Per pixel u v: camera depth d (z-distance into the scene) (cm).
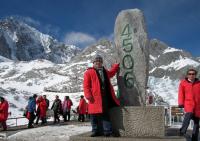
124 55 420
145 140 350
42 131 680
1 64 5522
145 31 415
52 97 2953
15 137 614
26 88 3616
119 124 390
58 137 577
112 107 395
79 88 3334
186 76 394
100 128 393
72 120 1205
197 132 393
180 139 356
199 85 386
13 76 4716
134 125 385
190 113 381
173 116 771
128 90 415
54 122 1065
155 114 380
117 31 427
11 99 2491
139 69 412
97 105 378
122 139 360
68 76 4034
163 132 377
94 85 380
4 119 798
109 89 394
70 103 1142
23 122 1269
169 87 3750
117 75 424
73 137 384
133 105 412
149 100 1170
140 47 413
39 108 991
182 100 388
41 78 4244
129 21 421
